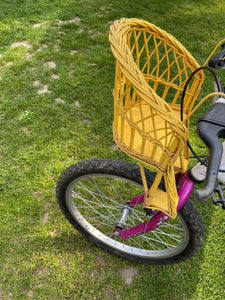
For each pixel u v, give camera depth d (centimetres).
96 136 255
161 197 132
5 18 375
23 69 308
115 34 105
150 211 152
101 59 329
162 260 174
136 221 204
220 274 186
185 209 137
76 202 214
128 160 241
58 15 389
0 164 228
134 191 222
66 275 179
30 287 172
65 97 283
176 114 157
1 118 260
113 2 433
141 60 338
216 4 467
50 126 259
